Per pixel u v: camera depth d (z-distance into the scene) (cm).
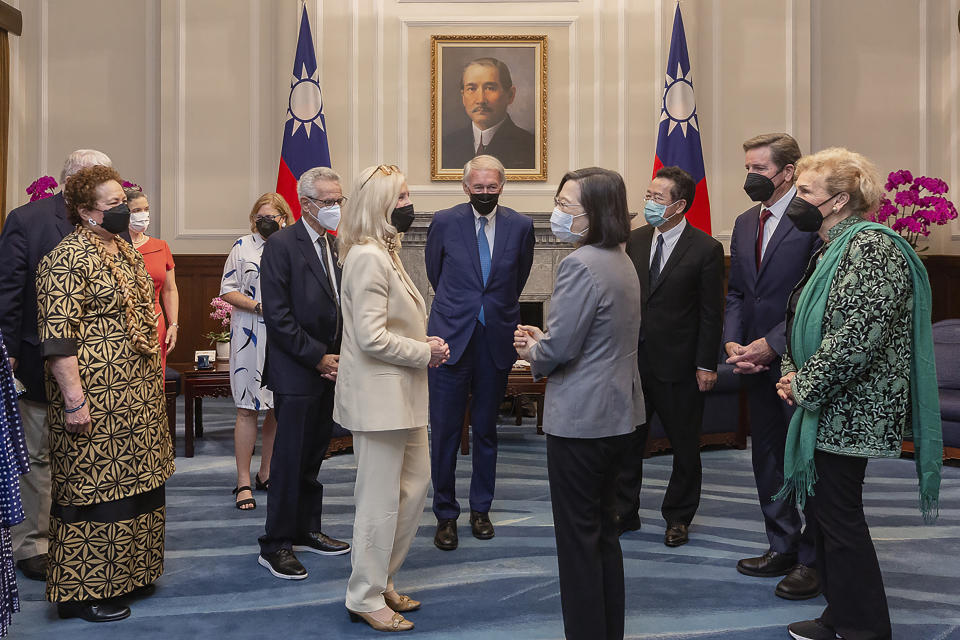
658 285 371
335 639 281
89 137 823
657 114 789
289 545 344
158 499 317
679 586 329
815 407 255
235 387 445
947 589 328
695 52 787
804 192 266
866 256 251
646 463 541
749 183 331
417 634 285
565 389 246
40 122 818
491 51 786
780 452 337
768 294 331
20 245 327
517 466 532
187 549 373
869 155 813
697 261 368
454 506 383
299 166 750
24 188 816
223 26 804
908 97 812
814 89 807
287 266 337
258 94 806
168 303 535
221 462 537
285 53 805
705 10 789
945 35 805
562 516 248
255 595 320
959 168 798
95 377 292
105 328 295
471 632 286
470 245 397
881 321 246
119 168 826
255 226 463
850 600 258
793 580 318
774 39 786
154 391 310
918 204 714
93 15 822
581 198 247
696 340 374
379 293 274
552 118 793
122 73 825
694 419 378
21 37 809
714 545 379
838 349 247
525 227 404
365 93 792
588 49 791
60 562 293
